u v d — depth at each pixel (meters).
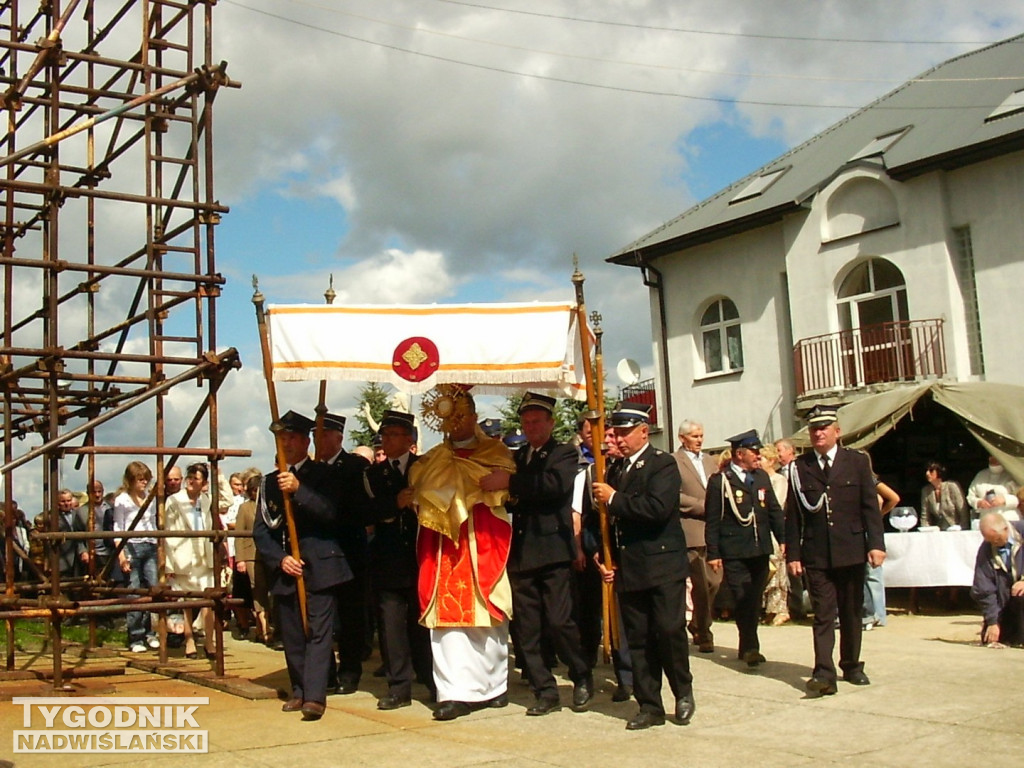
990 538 9.48
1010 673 7.94
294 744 6.02
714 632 11.07
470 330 7.27
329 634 6.96
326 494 7.05
